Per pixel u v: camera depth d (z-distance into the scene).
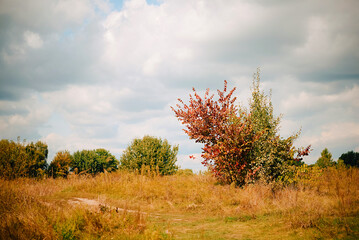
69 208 6.29
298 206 6.45
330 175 10.42
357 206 5.86
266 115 11.18
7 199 6.29
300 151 10.28
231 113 12.04
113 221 5.44
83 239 4.61
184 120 12.46
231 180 11.00
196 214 7.83
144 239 4.63
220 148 10.93
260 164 10.40
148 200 10.01
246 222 6.20
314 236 4.45
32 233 4.50
